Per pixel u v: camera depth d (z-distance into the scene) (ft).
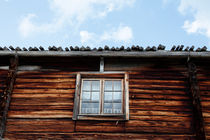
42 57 19.06
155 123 17.02
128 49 18.04
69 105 17.71
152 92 18.04
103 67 18.97
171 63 19.13
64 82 18.65
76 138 16.63
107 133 16.75
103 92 18.38
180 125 16.97
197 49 17.75
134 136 16.62
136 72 18.84
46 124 17.15
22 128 17.06
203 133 16.20
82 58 19.13
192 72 18.34
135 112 17.35
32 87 18.45
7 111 17.49
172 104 17.62
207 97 17.83
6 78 18.92
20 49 18.63
